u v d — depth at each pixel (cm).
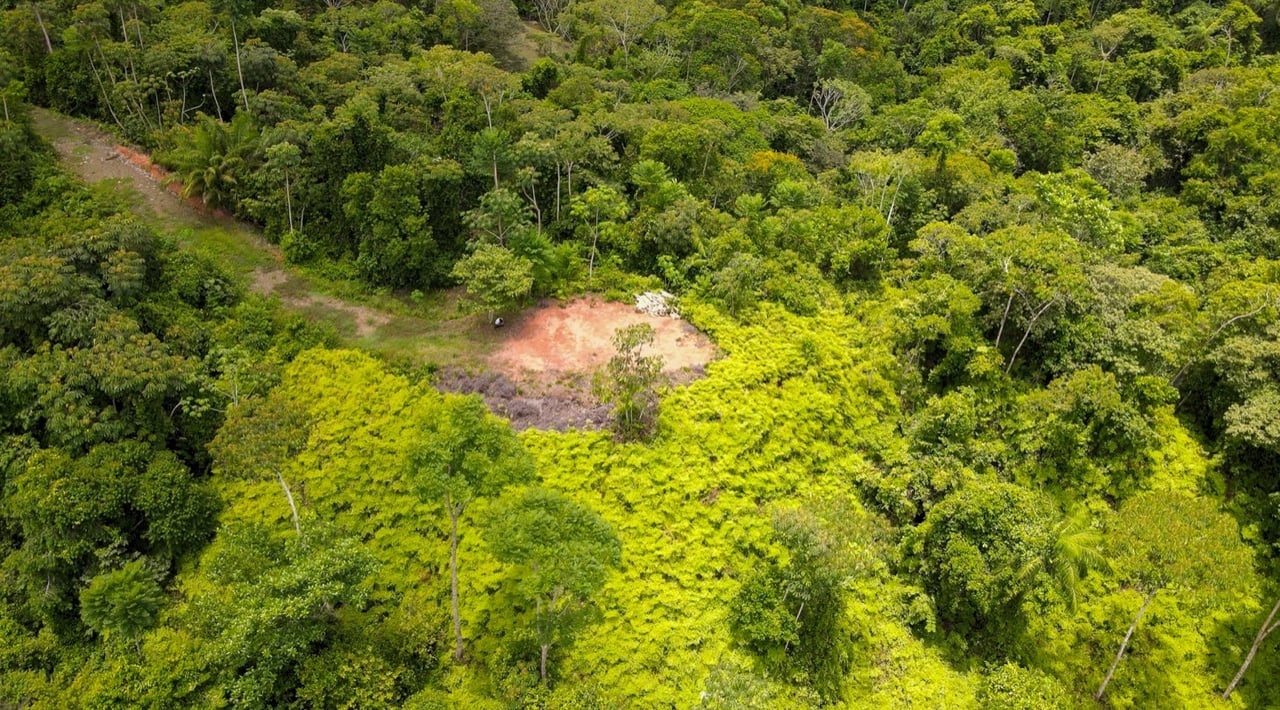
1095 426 3184
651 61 6238
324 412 2933
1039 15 8250
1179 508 2591
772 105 6259
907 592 2645
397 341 3297
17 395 2622
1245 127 5181
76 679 2270
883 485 2847
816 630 2453
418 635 2289
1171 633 2730
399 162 3812
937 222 3931
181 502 2538
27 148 3888
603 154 4100
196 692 2223
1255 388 3177
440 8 6500
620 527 2538
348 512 2636
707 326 3378
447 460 2081
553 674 2217
